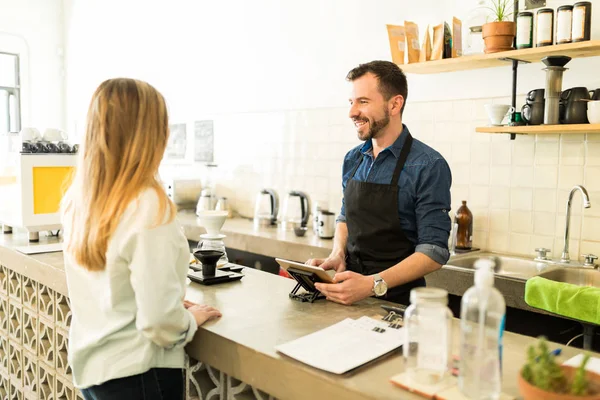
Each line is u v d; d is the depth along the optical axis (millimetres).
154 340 1410
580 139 2789
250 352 1414
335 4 3891
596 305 1947
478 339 1140
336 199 3932
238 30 4672
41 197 2805
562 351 1427
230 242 3816
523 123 2756
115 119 1414
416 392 1163
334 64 3920
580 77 2783
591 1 2744
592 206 2771
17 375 2816
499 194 3102
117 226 1379
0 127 6762
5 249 2645
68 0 7000
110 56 6348
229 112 4793
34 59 6902
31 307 2559
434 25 3338
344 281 1820
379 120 2131
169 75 5496
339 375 1257
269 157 4430
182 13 5270
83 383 1522
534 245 2984
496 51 2795
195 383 1779
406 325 1231
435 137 3367
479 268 1162
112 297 1432
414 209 2158
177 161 5449
